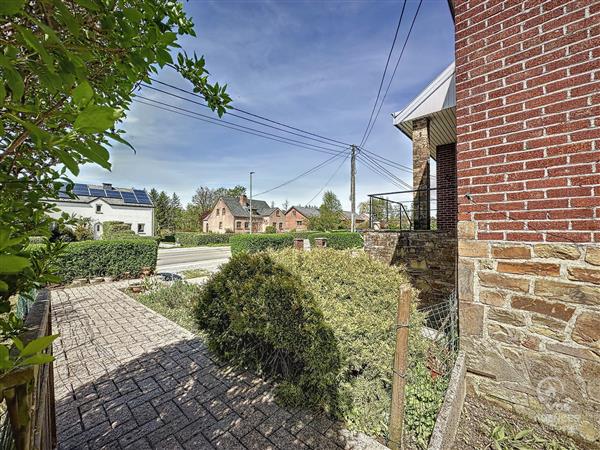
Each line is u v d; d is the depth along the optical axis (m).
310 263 3.05
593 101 1.79
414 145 5.54
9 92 0.72
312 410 2.28
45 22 0.65
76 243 7.38
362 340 2.23
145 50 0.84
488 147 2.23
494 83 2.21
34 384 0.77
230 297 2.84
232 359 2.98
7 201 0.90
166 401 2.42
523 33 2.07
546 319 1.97
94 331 4.06
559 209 1.92
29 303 4.12
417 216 5.48
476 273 2.28
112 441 1.98
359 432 2.04
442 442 1.53
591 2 1.80
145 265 8.52
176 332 4.02
